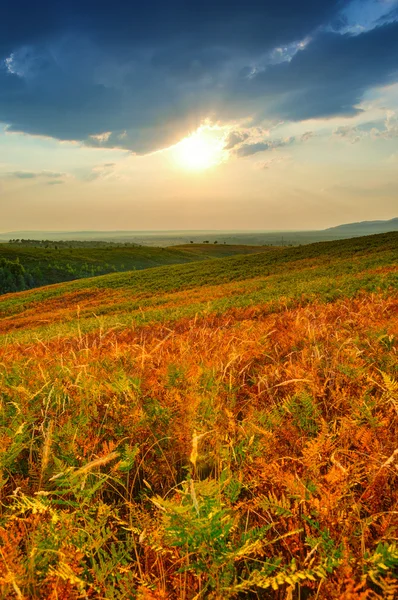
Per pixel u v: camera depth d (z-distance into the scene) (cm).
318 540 128
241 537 135
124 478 200
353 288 1164
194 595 125
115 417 248
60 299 4553
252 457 185
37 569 133
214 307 1345
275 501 147
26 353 672
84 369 315
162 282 4803
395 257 3269
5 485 194
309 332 392
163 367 343
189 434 207
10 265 10900
